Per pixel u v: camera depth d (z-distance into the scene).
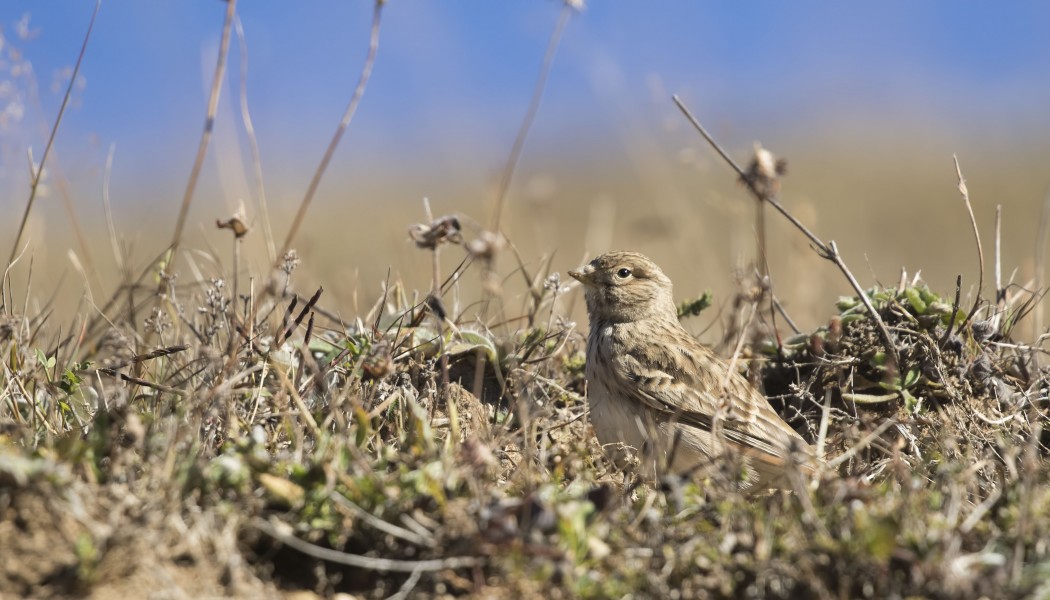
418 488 11.74
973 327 17.94
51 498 10.98
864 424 16.58
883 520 11.27
